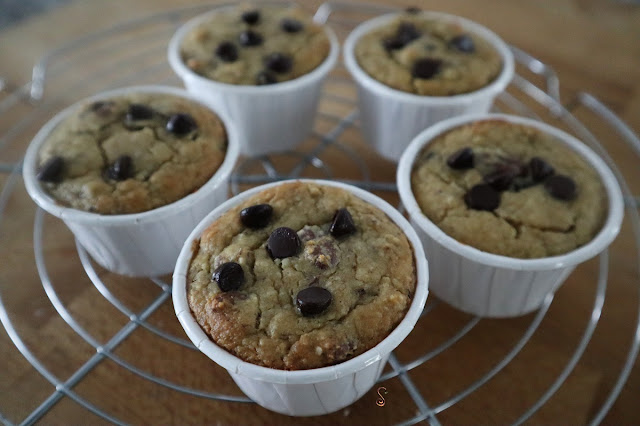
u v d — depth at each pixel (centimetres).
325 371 22
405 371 25
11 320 27
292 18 33
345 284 23
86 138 28
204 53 32
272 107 31
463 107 30
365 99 32
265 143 33
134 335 26
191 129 28
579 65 36
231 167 28
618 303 27
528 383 25
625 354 26
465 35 32
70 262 28
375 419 25
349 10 40
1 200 30
